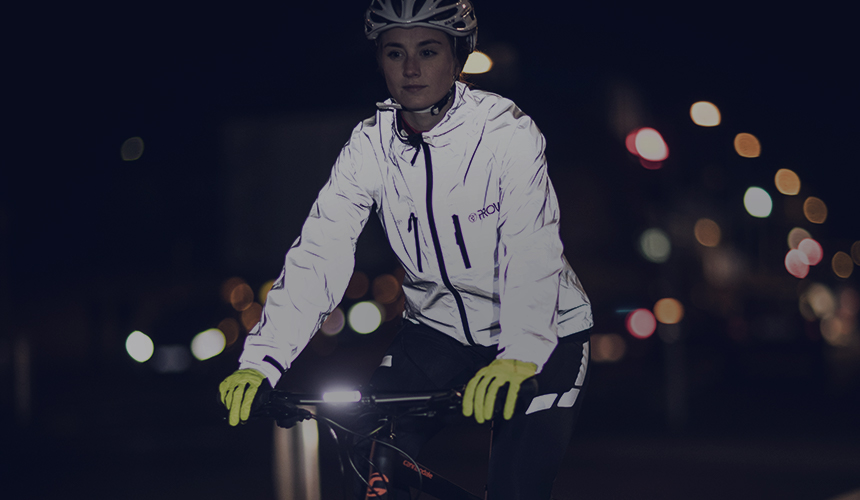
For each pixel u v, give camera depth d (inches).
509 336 97.1
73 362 958.4
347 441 101.5
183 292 757.3
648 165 475.5
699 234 658.2
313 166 540.7
